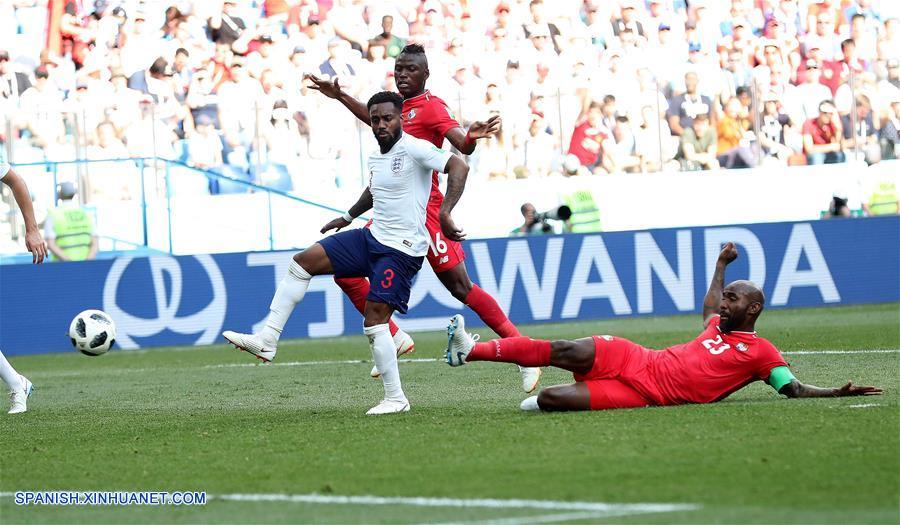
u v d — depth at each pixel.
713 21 74.75
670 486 16.25
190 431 25.00
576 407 23.80
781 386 23.77
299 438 22.75
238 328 54.44
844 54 73.88
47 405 32.28
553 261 55.25
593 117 67.62
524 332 54.19
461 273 28.25
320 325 54.72
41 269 53.66
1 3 69.69
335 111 67.75
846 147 69.31
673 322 56.25
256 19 71.75
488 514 15.08
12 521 16.56
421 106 27.36
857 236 57.06
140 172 61.47
